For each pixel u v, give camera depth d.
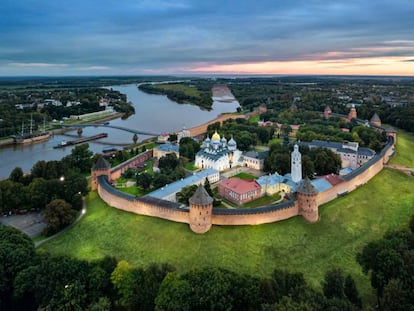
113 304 99.06
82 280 98.94
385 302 85.75
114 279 98.94
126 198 157.12
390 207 163.38
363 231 142.88
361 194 176.12
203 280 95.25
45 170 198.88
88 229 145.00
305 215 147.62
